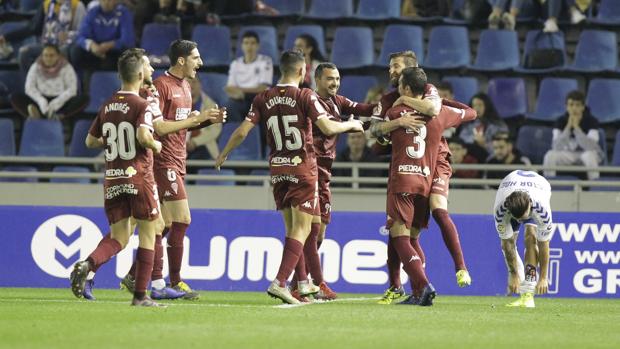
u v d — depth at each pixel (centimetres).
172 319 2467
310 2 6306
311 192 3033
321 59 5522
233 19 6100
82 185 4966
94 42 5688
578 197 4884
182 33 6025
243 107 5509
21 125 5719
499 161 5109
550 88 5734
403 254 3152
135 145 2723
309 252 3466
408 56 3284
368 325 2433
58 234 4234
